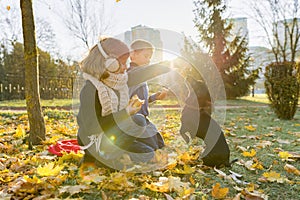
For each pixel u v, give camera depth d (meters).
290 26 16.05
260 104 12.13
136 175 2.18
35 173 2.25
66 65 17.17
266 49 17.84
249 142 3.65
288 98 6.44
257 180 2.19
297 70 6.63
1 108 8.26
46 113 6.17
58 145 2.95
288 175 2.32
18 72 15.66
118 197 1.81
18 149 3.03
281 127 5.09
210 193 1.91
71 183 2.02
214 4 15.25
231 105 11.38
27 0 3.08
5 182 2.07
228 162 2.49
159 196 1.84
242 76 15.89
